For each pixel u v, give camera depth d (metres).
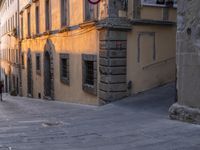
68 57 18.17
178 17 9.57
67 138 7.95
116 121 10.09
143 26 14.40
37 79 26.22
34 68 27.22
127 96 14.18
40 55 24.84
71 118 11.22
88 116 11.45
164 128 8.67
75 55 17.16
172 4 14.98
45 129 9.17
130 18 14.03
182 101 9.50
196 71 8.97
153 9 14.61
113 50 13.78
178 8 9.55
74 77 17.38
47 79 23.61
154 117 10.38
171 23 15.00
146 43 14.55
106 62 13.77
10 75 43.09
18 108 17.11
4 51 52.78
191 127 8.61
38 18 25.42
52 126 9.66
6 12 48.22
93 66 15.06
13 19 39.03
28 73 29.52
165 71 15.14
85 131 8.75
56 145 7.26
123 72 14.04
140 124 9.40
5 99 28.33
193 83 9.07
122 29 13.84
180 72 9.56
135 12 14.13
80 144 7.34
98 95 14.56
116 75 13.91
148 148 6.89
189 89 9.21
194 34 9.04
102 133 8.44
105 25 13.56
